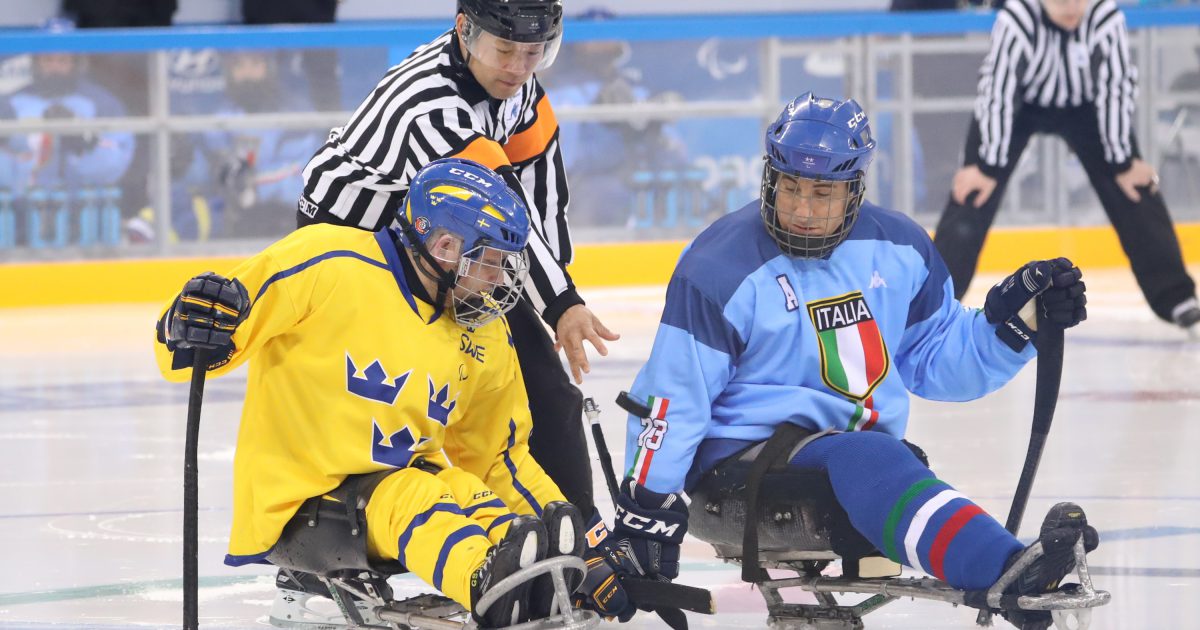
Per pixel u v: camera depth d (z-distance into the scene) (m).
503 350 10.37
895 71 39.31
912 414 20.42
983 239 28.41
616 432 19.12
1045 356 10.28
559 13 11.12
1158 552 12.64
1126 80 27.73
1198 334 28.34
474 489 9.97
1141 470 16.27
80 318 34.19
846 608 10.05
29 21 42.44
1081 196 41.06
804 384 10.37
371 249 9.96
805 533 9.87
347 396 9.83
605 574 9.84
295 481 9.88
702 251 10.37
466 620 9.78
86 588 11.98
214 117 37.00
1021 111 28.06
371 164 11.29
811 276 10.34
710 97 38.66
